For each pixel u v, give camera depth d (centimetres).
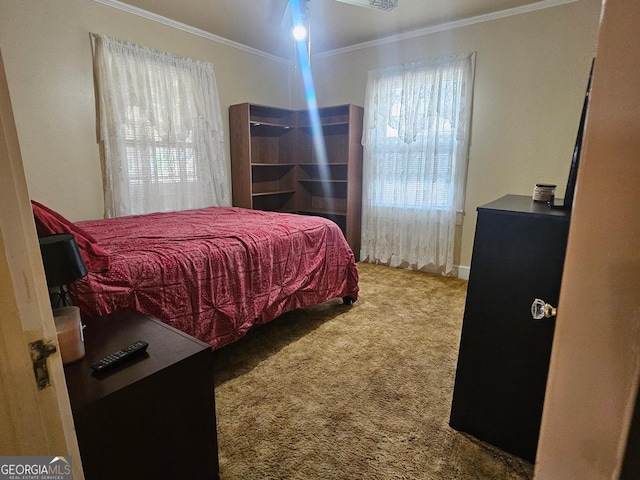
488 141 336
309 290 251
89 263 149
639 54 33
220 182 380
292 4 239
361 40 384
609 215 37
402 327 253
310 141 460
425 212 370
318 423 158
